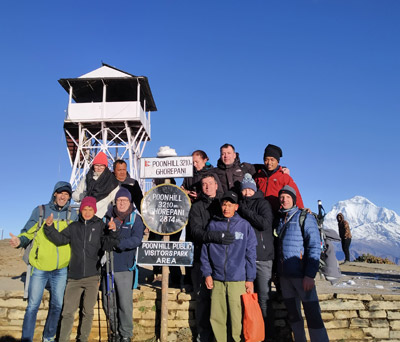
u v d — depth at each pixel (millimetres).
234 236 4664
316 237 4699
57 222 4750
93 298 4754
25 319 4480
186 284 6023
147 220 5246
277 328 5441
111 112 21266
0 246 12227
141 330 5273
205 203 5234
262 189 5785
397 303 5688
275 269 5320
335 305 5570
